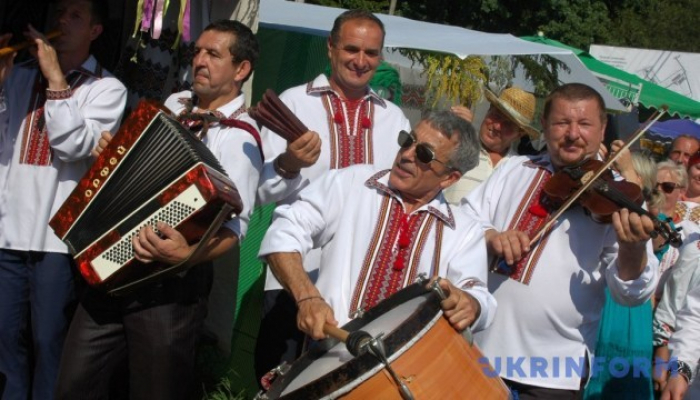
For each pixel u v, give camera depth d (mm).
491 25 19906
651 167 5027
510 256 3537
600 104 3666
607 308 4688
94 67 4113
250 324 4824
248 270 4863
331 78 4352
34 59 4121
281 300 4070
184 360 3652
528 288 3607
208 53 3791
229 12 4855
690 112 12508
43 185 3979
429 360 2777
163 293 3580
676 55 16031
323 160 4180
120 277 3395
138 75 5031
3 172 4070
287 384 2871
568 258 3600
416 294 2975
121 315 3621
